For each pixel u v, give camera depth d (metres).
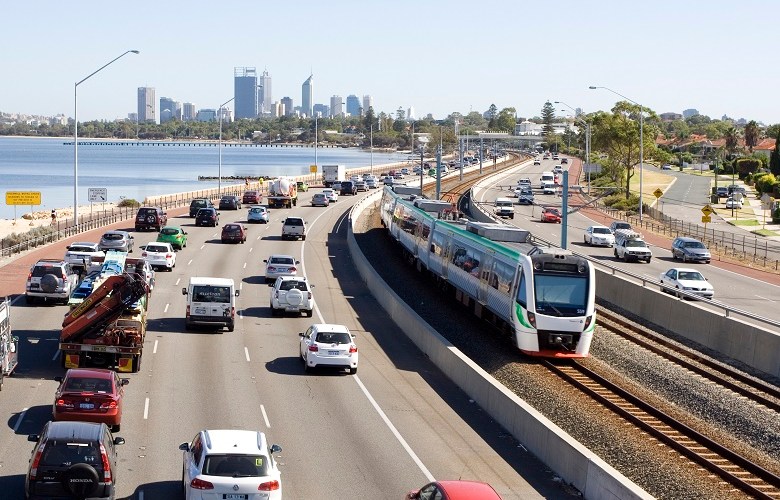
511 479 23.36
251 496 18.17
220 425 27.36
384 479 23.05
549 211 100.75
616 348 39.91
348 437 26.80
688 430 27.72
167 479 22.19
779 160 151.38
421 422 28.80
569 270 37.78
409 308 44.53
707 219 82.56
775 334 36.53
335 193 123.62
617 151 136.00
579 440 26.92
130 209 104.31
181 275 58.22
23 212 130.38
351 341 35.00
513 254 39.94
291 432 27.06
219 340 40.50
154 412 28.52
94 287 37.72
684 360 37.81
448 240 53.34
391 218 79.31
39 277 46.19
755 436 28.19
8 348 31.20
